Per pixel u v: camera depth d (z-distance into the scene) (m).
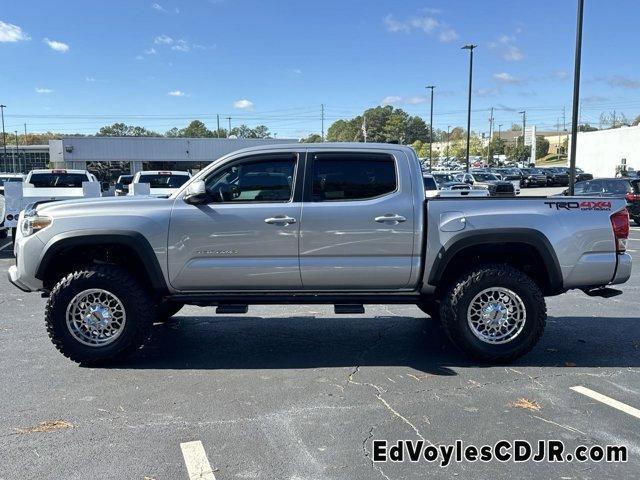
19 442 3.81
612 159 55.94
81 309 5.30
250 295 5.45
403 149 5.40
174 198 5.35
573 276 5.36
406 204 5.27
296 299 5.43
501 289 5.27
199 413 4.27
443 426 4.04
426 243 5.28
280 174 5.37
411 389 4.75
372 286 5.40
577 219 5.33
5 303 8.01
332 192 5.34
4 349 5.87
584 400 4.50
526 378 5.00
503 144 122.25
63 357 5.62
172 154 50.91
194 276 5.30
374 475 3.38
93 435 3.90
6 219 11.49
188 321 7.05
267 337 6.34
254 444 3.77
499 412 4.27
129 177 24.67
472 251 5.41
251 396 4.61
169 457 3.60
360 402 4.48
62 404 4.45
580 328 6.68
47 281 5.50
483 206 5.30
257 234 5.24
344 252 5.28
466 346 5.29
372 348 5.91
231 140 51.75
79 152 49.16
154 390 4.75
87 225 5.22
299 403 4.46
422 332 6.52
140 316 5.27
